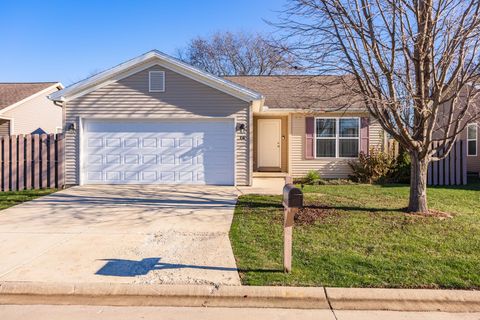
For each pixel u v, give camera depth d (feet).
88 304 13.08
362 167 45.06
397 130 25.09
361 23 22.15
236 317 12.10
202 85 38.86
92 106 38.88
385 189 36.96
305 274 14.83
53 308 12.76
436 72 22.13
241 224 22.85
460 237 19.49
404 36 21.04
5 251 17.97
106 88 38.93
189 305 13.01
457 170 40.96
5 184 35.91
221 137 39.29
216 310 12.62
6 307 12.82
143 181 39.37
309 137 48.65
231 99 38.88
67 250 18.12
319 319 11.96
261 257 16.90
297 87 43.78
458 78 22.71
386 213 24.82
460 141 40.93
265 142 55.88
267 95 52.90
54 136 37.40
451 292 13.32
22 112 61.67
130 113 38.93
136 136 39.24
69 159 38.81
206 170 39.34
